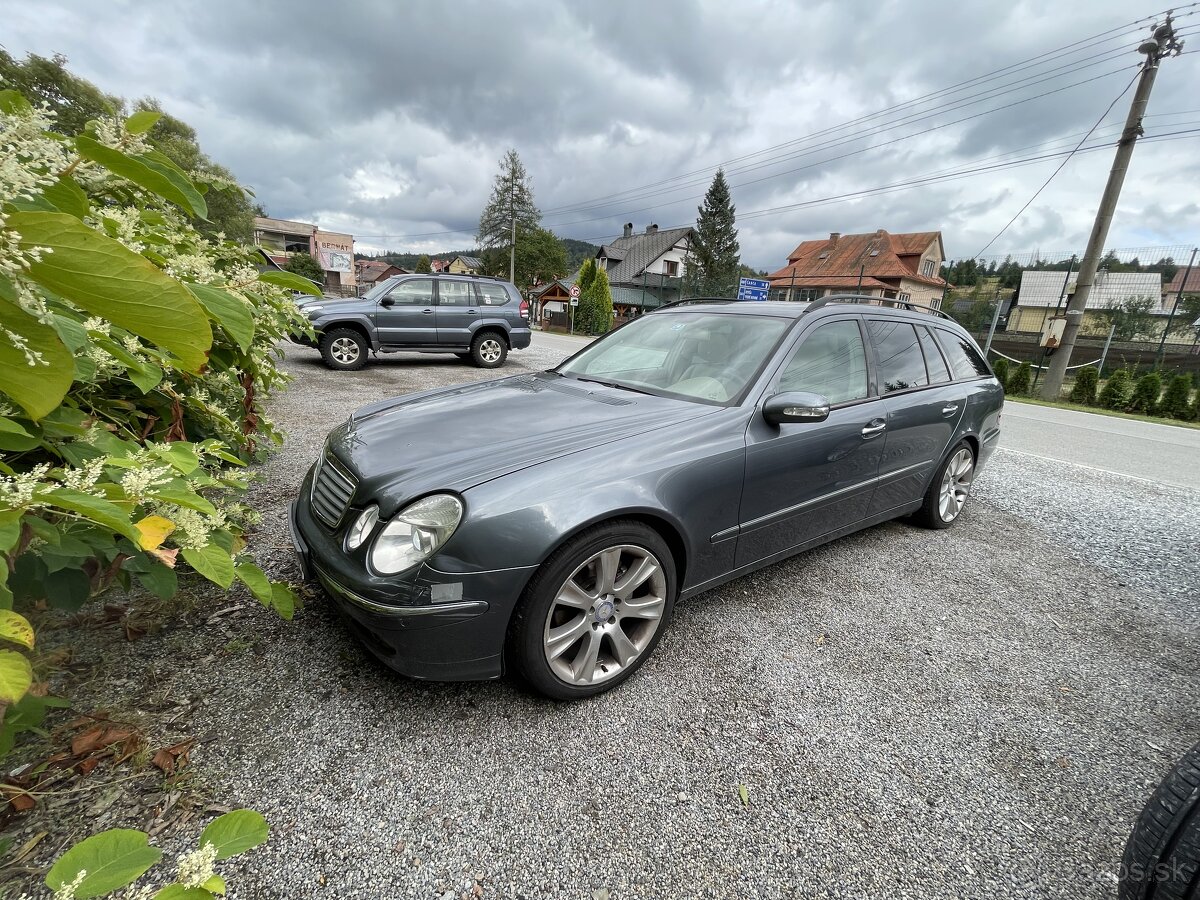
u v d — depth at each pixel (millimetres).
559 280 47812
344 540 1946
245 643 2166
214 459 2488
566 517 1871
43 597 1438
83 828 1418
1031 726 2092
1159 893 1242
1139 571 3541
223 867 1372
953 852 1567
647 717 2000
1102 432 9297
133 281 815
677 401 2635
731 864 1489
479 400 2715
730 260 47094
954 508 4000
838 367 2982
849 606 2865
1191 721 2172
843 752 1902
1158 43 12234
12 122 1151
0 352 858
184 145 29156
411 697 1979
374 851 1446
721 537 2404
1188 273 18891
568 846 1505
